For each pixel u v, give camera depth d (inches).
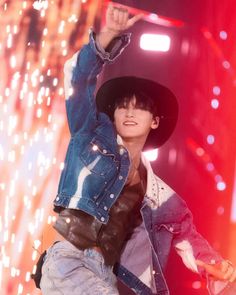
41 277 302.8
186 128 597.9
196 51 596.7
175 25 590.6
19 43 637.3
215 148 602.2
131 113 330.0
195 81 597.9
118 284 362.3
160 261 330.3
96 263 303.3
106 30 310.8
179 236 336.2
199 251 336.5
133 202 320.8
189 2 592.4
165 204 330.3
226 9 600.1
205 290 514.0
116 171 314.2
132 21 312.0
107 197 311.0
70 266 295.3
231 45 606.5
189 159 596.1
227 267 335.3
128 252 325.1
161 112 340.5
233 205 598.5
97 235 307.4
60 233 305.7
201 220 595.8
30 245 564.4
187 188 595.5
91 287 292.4
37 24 635.5
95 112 317.1
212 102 603.2
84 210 304.2
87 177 309.6
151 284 327.9
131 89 332.8
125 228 317.7
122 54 579.2
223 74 604.4
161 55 589.0
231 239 596.4
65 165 315.6
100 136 316.5
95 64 311.4
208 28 599.8
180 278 516.1
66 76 315.0
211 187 598.2
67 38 626.8
